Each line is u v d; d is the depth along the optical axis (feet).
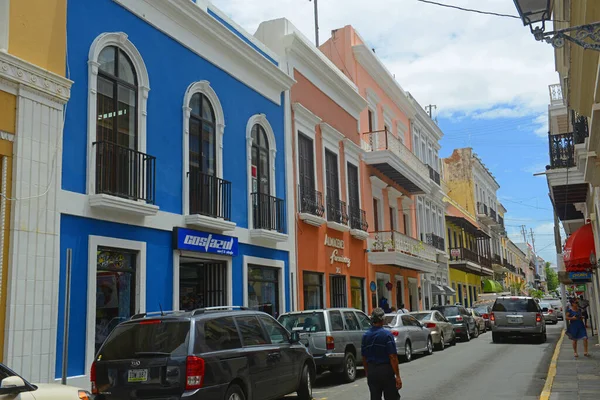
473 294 161.07
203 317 27.58
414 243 94.38
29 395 19.24
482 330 105.09
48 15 34.91
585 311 93.91
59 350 33.09
